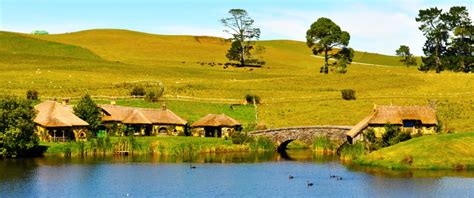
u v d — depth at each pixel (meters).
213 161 121.81
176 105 170.75
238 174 106.69
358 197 88.75
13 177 102.25
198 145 135.12
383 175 103.38
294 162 120.25
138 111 149.62
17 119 120.00
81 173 106.56
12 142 118.56
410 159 108.94
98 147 128.75
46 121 132.75
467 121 154.25
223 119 150.75
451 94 177.38
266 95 184.88
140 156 127.69
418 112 136.88
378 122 132.25
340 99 177.00
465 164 106.56
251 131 145.88
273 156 129.62
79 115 140.25
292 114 166.62
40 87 187.50
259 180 101.06
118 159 122.69
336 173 106.38
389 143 121.75
